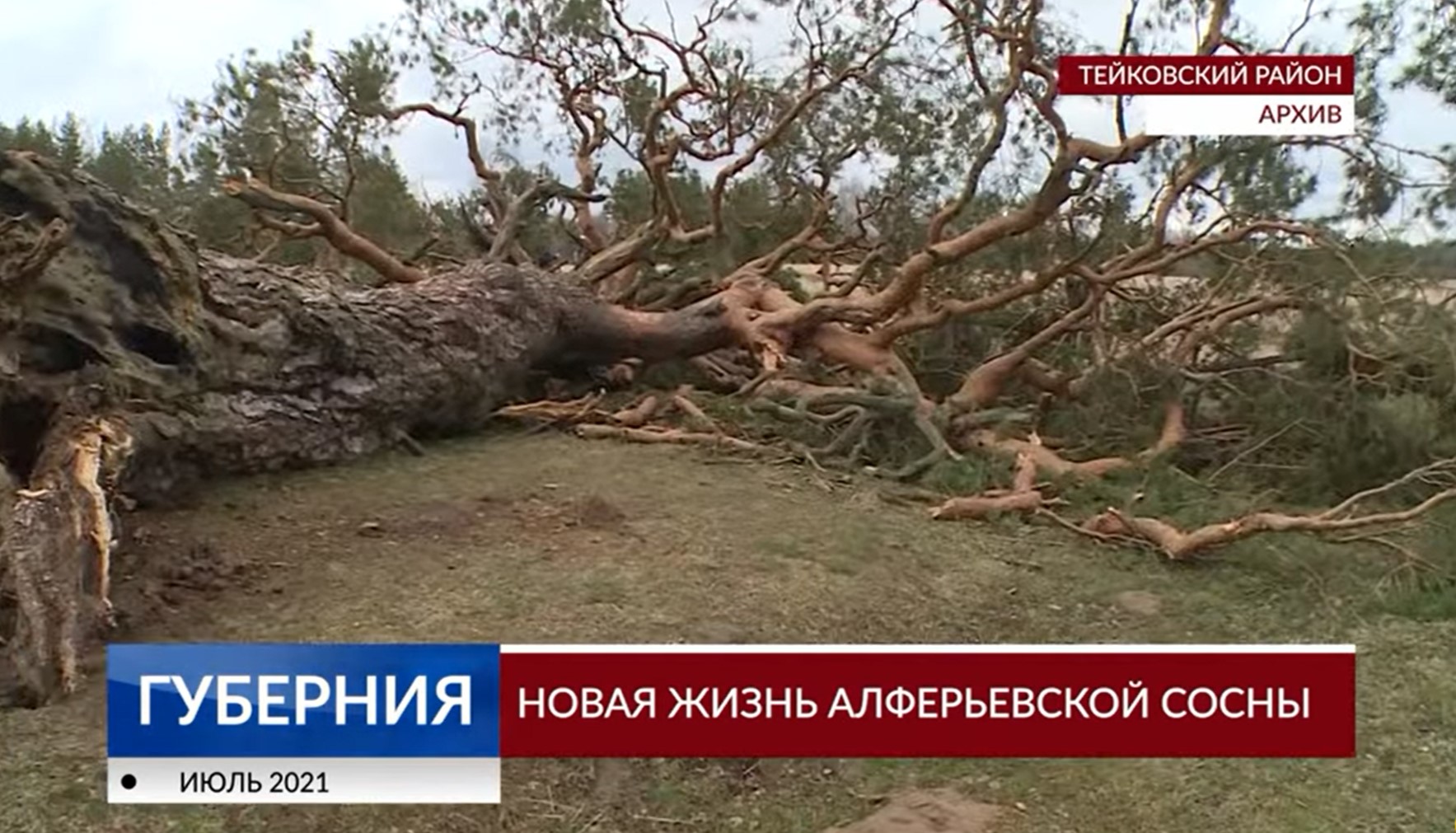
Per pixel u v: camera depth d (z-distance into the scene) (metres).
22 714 4.20
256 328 7.14
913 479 8.21
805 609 5.52
